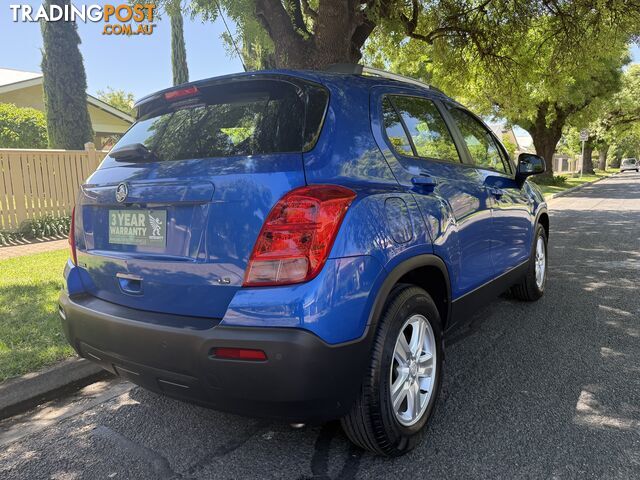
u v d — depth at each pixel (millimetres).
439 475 2361
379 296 2229
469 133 3773
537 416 2879
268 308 1994
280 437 2746
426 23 9453
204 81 2646
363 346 2160
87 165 9883
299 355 1952
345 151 2363
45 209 9305
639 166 66062
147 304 2375
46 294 5117
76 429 2881
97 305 2557
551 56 11070
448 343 4074
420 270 2723
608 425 2768
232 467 2479
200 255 2178
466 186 3264
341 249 2076
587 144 45250
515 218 4168
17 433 2854
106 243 2604
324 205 2051
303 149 2215
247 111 2479
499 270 3828
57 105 12547
